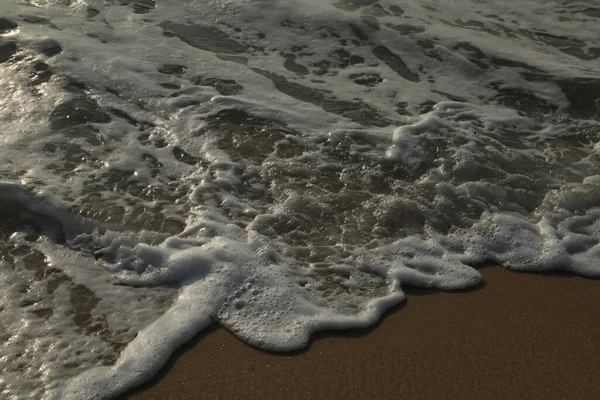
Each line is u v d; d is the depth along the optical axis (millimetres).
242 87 5289
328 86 5453
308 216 4016
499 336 3285
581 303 3553
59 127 4605
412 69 5805
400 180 4398
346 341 3211
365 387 2955
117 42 5719
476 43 6168
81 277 3463
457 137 4855
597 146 4922
